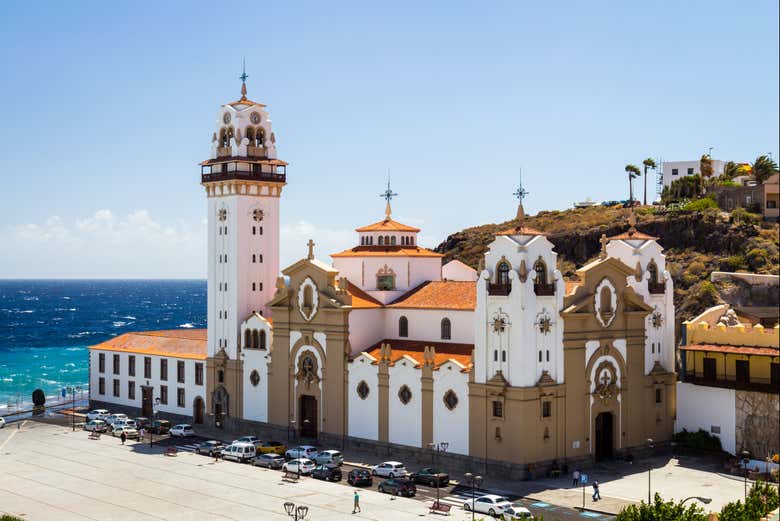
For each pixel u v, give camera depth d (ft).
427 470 279.08
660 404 324.80
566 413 292.61
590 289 302.86
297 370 343.67
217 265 377.30
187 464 311.06
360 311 333.62
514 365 282.15
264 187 375.66
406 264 348.59
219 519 241.35
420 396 305.12
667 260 541.34
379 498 261.44
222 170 373.81
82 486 279.90
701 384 319.88
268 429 352.90
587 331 299.99
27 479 289.94
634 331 316.19
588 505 252.83
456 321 319.47
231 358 369.50
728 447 314.35
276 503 257.34
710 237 537.24
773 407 302.04
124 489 275.59
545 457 285.64
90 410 435.53
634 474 290.76
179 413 395.96
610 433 310.24
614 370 309.22
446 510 244.01
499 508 238.27
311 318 338.34
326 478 285.23
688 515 184.96
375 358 322.14
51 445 347.97
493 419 284.82
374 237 360.69
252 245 373.20
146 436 365.81
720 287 470.80
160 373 405.39
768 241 514.68
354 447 324.60
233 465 309.42
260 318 357.61
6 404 517.14
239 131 370.53
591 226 618.44
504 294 284.41
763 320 383.65
